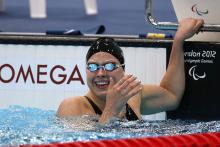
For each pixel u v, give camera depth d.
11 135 8.16
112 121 8.73
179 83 9.91
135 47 10.38
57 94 10.41
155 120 9.62
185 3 10.30
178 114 10.10
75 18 20.20
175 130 8.88
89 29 18.00
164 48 10.34
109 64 8.96
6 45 10.46
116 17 20.31
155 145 7.72
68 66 10.38
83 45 10.34
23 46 10.43
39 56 10.43
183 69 9.93
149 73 10.38
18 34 10.61
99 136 8.17
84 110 9.12
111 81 8.88
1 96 10.51
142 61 10.38
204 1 10.18
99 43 9.12
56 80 10.41
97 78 8.96
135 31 17.89
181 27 9.89
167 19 18.20
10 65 10.48
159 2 22.39
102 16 20.53
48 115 9.62
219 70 10.07
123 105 8.75
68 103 9.20
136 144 7.71
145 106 9.80
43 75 10.44
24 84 10.46
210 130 9.00
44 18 20.22
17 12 21.33
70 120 8.92
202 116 10.10
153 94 9.77
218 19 10.29
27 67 10.45
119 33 17.53
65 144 7.58
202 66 10.09
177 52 9.90
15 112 9.93
